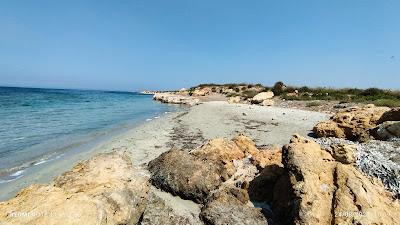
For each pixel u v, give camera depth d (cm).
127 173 859
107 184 762
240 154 1212
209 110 3600
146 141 1738
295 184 761
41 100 5741
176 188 923
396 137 1245
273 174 941
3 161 1280
